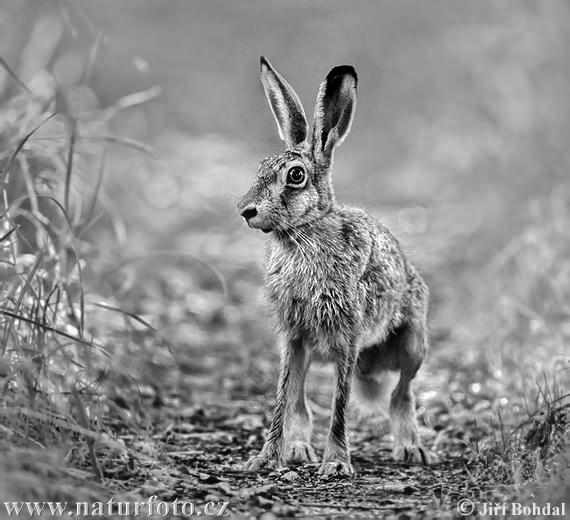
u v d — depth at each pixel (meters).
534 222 16.98
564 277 14.49
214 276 18.88
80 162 12.99
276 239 9.60
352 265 9.46
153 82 31.42
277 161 9.34
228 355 14.24
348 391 9.48
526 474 8.26
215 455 9.66
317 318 9.44
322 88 9.53
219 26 36.03
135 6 35.59
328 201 9.54
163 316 15.77
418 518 7.64
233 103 31.70
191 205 22.56
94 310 11.67
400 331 10.31
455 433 10.42
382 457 10.11
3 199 10.20
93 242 16.50
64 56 17.47
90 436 7.89
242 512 7.70
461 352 13.91
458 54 26.83
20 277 9.34
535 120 20.83
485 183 20.97
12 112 12.51
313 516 7.70
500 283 15.56
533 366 11.41
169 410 11.19
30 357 8.39
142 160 22.88
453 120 26.38
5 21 17.67
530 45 22.25
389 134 29.02
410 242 18.73
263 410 11.87
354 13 34.03
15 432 7.80
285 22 35.38
